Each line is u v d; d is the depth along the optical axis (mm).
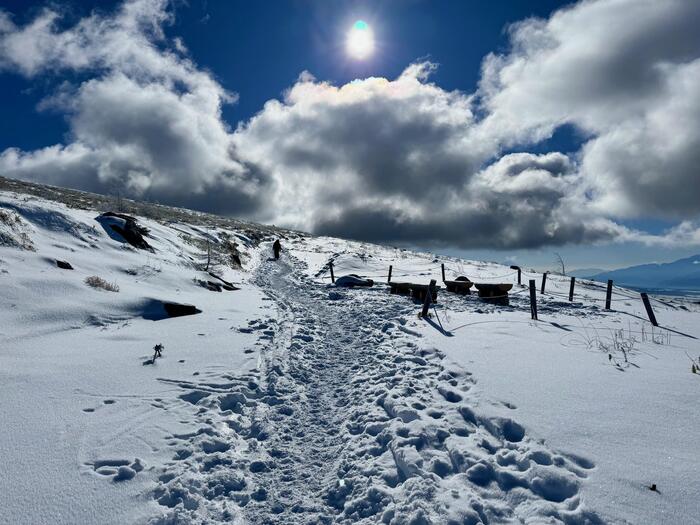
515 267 32312
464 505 3859
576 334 10867
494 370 7465
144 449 4816
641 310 16844
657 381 6750
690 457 4371
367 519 3979
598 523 3480
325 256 40594
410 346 9570
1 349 7352
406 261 35719
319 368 8688
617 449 4570
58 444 4707
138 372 7090
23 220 14570
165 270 16250
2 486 3916
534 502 3865
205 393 6531
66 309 9727
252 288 20047
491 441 5062
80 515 3672
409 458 4703
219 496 4262
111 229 18297
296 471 4926
